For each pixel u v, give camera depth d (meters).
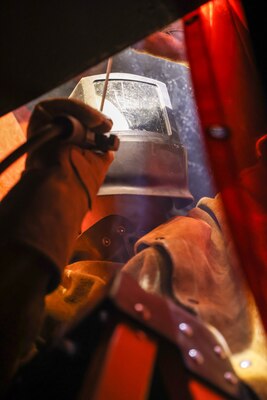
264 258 1.21
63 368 0.86
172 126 1.81
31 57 1.14
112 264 1.56
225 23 1.62
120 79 1.84
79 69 1.17
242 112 1.59
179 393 0.80
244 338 1.15
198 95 1.38
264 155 1.36
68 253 1.08
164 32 2.08
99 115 1.21
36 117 1.22
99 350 0.75
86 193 1.17
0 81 1.19
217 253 1.41
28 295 0.97
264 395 0.98
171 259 1.25
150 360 0.77
